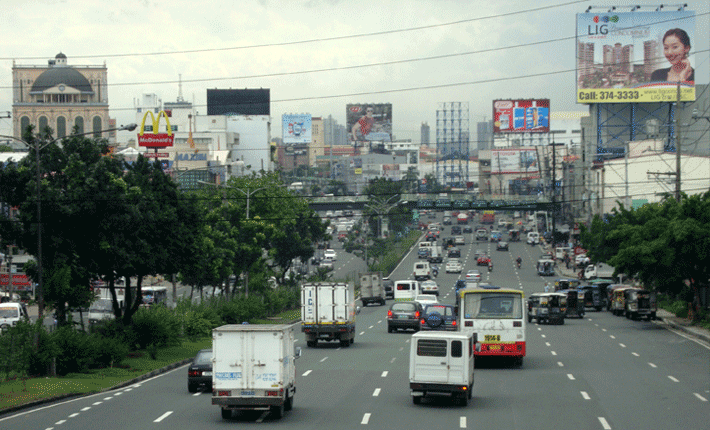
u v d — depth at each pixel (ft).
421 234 602.03
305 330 148.15
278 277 288.51
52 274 117.91
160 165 149.07
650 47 465.06
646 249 191.01
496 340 116.26
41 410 82.17
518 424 71.61
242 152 653.71
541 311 203.31
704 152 460.55
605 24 467.52
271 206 234.38
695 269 190.70
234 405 73.46
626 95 467.11
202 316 173.58
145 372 117.29
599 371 112.27
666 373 110.01
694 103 474.90
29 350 107.34
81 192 125.80
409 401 85.61
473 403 84.23
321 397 88.53
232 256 204.23
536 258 456.45
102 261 132.36
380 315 238.68
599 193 418.51
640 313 212.02
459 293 119.65
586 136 507.30
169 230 141.28
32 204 123.24
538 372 111.55
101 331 135.64
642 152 396.37
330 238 314.14
